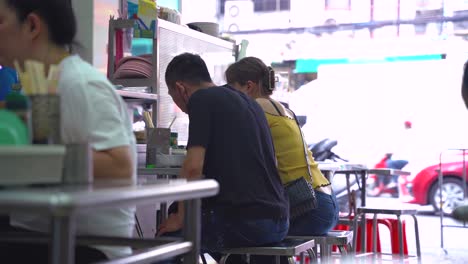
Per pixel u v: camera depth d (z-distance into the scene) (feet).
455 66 30.91
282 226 9.05
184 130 14.43
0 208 3.43
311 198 10.50
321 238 10.62
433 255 20.07
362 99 32.14
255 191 8.77
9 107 4.55
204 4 22.72
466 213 4.55
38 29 5.87
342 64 32.76
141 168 10.28
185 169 8.63
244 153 8.80
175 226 9.11
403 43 32.01
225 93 9.04
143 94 12.41
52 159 4.22
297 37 34.71
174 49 13.88
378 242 16.70
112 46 12.95
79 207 3.40
